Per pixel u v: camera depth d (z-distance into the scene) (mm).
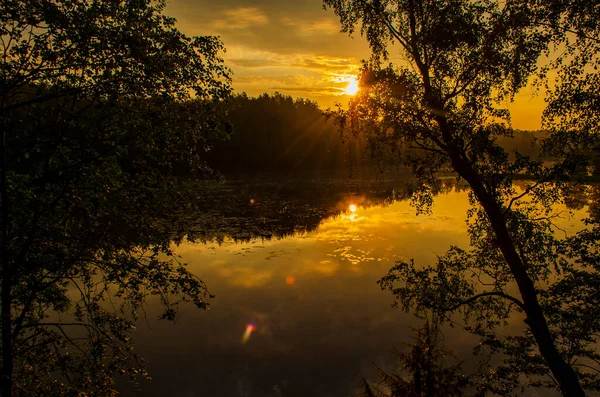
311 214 31609
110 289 14867
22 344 6801
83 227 7402
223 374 10234
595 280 7613
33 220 6441
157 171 7523
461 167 7836
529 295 7629
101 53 6516
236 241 23297
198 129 7551
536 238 8273
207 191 46031
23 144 6492
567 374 7043
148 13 7000
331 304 14242
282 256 20109
